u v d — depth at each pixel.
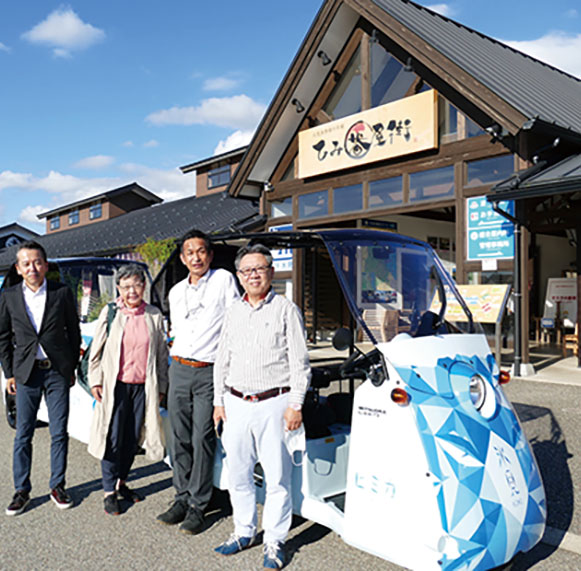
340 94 12.52
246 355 3.40
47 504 4.31
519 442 3.12
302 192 13.05
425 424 2.89
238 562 3.35
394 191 11.27
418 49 10.20
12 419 6.50
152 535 3.74
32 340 4.21
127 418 4.25
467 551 2.66
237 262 3.53
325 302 5.79
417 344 3.20
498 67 11.10
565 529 3.70
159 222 20.58
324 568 3.25
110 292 6.75
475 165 9.99
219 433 3.97
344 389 6.03
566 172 8.44
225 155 21.50
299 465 3.45
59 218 33.41
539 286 14.66
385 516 2.88
